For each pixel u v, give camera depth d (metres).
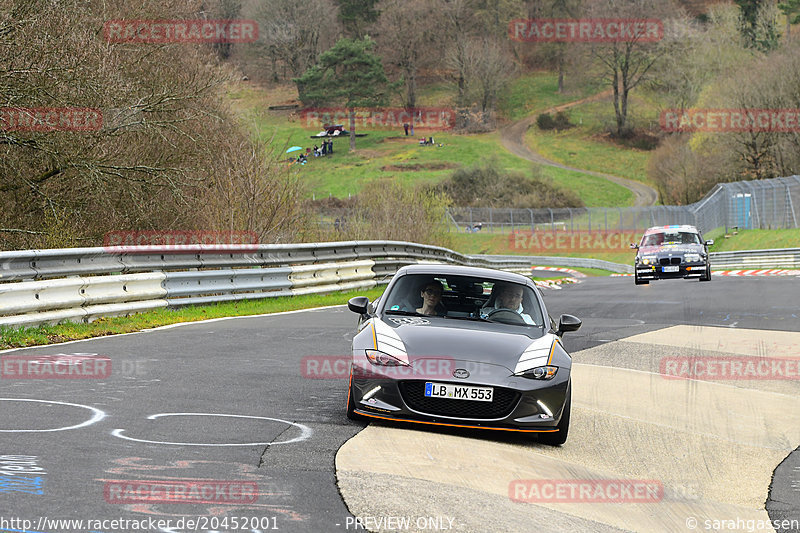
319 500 11.61
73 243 46.22
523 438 17.70
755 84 166.00
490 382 16.41
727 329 38.50
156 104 51.84
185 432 15.09
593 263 144.88
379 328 18.06
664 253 70.06
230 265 41.56
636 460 17.23
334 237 75.56
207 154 59.25
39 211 49.66
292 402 18.81
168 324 32.91
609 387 24.77
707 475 16.66
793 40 184.50
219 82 61.44
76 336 27.30
